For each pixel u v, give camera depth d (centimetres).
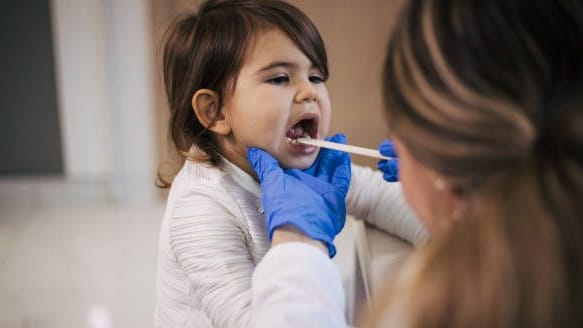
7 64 229
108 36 218
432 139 33
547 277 30
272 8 69
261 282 50
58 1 220
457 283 32
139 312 162
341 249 152
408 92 34
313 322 46
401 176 40
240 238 67
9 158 243
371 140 217
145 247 203
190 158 72
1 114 236
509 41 31
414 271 35
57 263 192
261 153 65
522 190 30
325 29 206
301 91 65
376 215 77
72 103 235
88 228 220
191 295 70
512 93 31
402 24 36
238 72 66
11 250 202
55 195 247
